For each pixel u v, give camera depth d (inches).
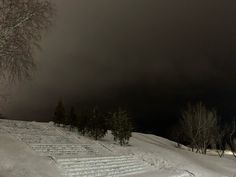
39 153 839.7
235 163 1732.3
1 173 609.3
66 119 1504.7
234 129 2337.6
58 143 1055.0
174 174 1065.5
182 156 1477.6
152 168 1147.3
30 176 641.6
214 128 2354.8
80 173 795.4
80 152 1024.2
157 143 1985.7
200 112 2378.2
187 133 2413.9
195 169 1253.7
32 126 1236.5
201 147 2343.8
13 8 673.6
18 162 700.7
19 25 678.5
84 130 1450.5
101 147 1225.4
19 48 690.2
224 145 2332.7
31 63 725.9
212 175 1243.8
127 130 1465.3
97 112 1491.1
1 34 656.4
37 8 713.6
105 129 1471.5
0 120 1175.6
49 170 719.1
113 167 964.6
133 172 1018.7
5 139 856.9
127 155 1193.4
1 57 665.0
